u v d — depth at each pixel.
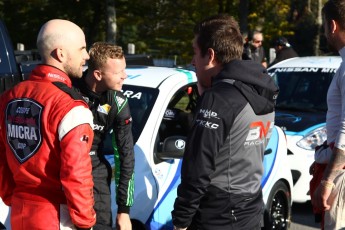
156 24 22.03
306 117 7.38
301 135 7.01
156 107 4.82
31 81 3.12
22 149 3.05
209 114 2.98
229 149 3.05
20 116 3.06
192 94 5.31
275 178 5.59
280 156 5.73
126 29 26.27
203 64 3.23
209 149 2.96
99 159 3.73
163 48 21.45
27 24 24.45
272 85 3.19
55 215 3.03
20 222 3.08
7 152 3.15
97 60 3.63
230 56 3.18
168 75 5.21
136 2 22.14
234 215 3.12
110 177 3.79
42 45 3.10
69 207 2.96
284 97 7.95
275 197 5.68
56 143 2.98
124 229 3.82
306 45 25.45
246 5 20.09
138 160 4.50
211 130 2.96
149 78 5.15
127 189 3.81
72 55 3.11
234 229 3.13
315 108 7.70
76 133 2.95
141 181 4.44
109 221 3.73
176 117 5.08
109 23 20.45
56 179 3.03
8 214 4.10
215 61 3.20
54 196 3.04
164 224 4.58
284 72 8.27
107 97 3.70
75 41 3.11
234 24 3.24
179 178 4.71
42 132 2.98
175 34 20.98
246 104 3.04
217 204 3.10
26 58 8.72
